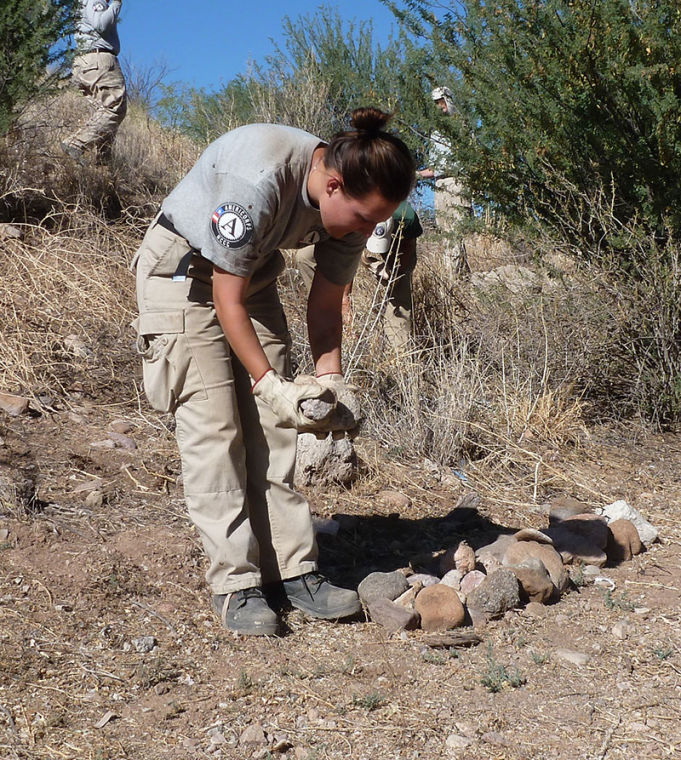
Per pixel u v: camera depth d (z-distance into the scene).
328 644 2.81
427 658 2.73
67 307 5.47
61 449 4.04
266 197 2.45
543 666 2.72
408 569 3.30
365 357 5.14
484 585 3.06
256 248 2.50
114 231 6.56
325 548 3.52
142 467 3.98
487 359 5.62
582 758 2.26
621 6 5.42
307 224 2.64
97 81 7.08
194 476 2.79
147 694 2.46
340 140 2.46
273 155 2.48
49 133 7.21
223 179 2.47
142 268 2.73
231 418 2.76
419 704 2.48
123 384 4.91
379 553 3.54
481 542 3.69
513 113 5.86
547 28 5.68
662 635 2.95
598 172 5.66
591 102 5.60
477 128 6.19
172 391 2.72
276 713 2.40
